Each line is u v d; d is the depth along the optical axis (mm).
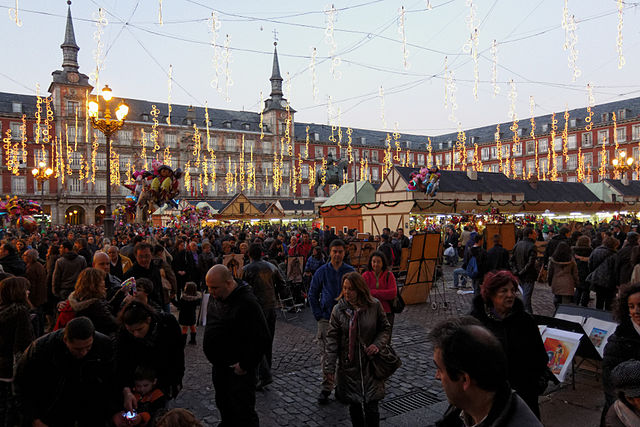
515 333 3230
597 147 61250
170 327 3607
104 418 3225
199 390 5523
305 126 80250
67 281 7043
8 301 3904
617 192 32281
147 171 13648
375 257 5543
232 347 3814
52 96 59281
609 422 2293
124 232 19641
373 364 3986
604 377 3176
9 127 56406
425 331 8156
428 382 5668
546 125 67062
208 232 19062
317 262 9117
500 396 1621
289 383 5738
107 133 12508
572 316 5641
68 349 3104
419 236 10273
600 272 7496
